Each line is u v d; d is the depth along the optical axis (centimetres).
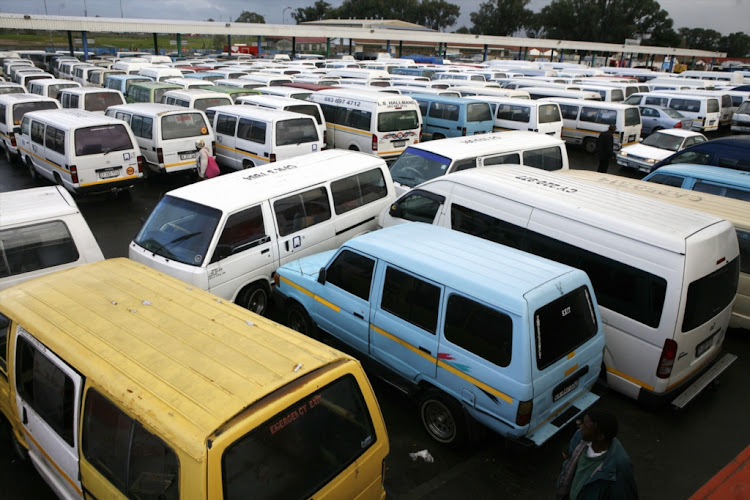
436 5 11475
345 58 4550
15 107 1430
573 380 444
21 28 3494
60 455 345
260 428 268
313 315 590
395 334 492
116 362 311
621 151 1572
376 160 859
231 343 331
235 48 6406
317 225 747
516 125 1683
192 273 608
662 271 478
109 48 6131
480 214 648
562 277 439
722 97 2358
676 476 453
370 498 339
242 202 655
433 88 2197
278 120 1166
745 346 673
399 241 527
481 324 420
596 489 308
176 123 1239
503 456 471
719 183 839
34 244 567
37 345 351
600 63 7112
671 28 9600
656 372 489
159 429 265
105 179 1115
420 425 511
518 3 10062
